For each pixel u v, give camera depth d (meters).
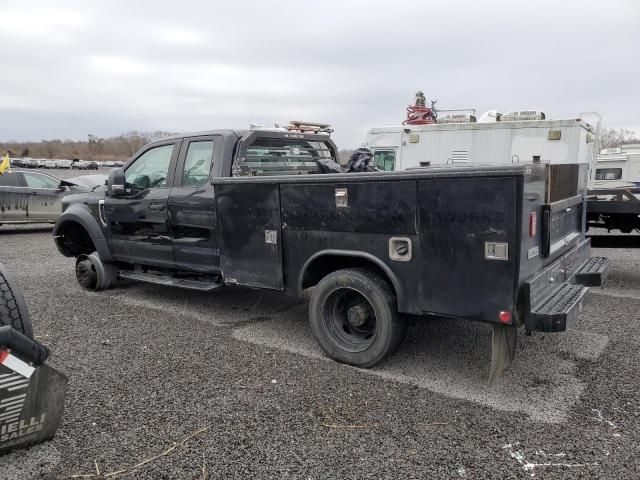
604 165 16.69
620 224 7.11
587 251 5.10
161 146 5.85
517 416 3.35
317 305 4.33
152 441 3.09
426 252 3.69
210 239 5.21
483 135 10.20
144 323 5.42
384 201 3.84
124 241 6.28
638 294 6.58
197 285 5.43
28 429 2.91
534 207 3.49
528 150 9.80
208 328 5.24
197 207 5.24
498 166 3.35
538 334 4.93
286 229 4.47
